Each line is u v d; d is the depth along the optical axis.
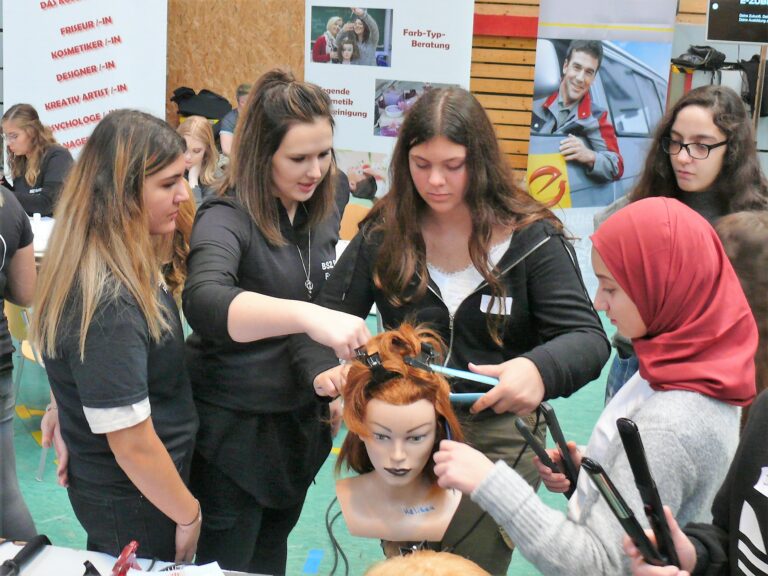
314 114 1.63
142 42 5.76
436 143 1.45
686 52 5.61
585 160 5.56
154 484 1.54
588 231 5.62
